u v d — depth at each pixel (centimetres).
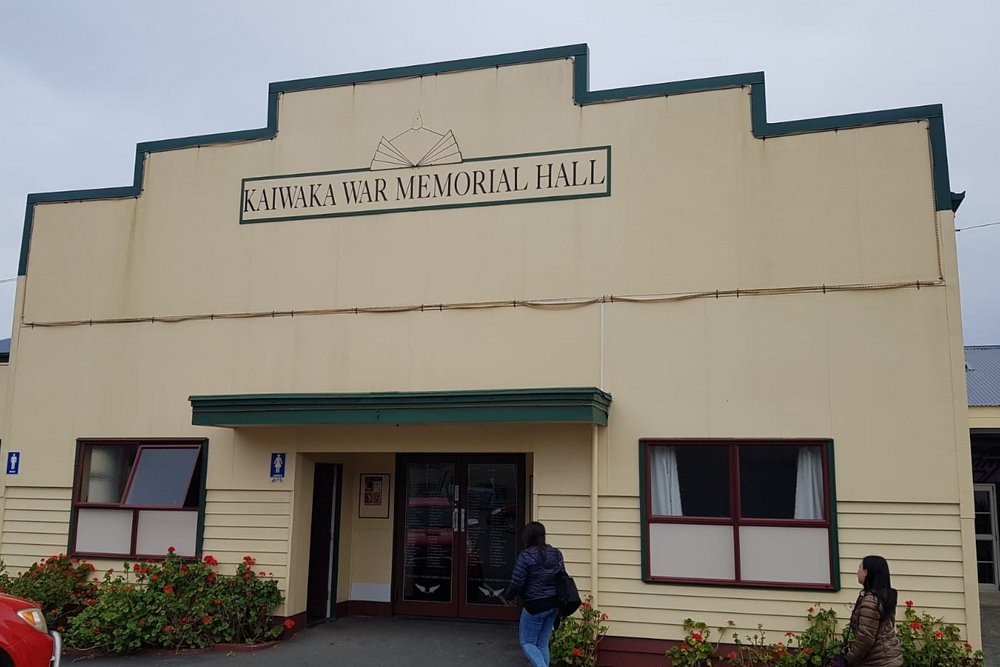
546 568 804
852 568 896
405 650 1002
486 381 1047
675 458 975
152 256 1209
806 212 974
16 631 714
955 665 823
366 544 1207
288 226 1157
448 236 1093
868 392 924
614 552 966
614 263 1027
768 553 927
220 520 1116
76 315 1227
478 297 1068
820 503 924
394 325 1094
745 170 1002
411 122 1132
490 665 941
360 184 1138
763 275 976
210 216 1193
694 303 992
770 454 947
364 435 1083
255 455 1119
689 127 1027
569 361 1022
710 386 972
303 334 1127
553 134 1074
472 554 1166
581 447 999
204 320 1170
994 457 1791
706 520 947
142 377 1183
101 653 1009
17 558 1188
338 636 1070
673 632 933
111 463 1188
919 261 933
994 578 1770
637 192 1032
